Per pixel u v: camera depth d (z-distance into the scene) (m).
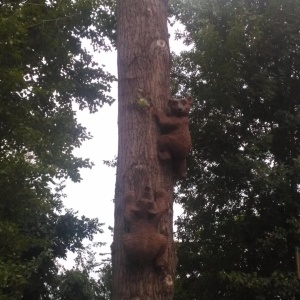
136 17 4.77
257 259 10.68
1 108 7.36
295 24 11.19
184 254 11.34
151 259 3.82
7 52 7.49
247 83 11.16
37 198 7.85
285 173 10.08
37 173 7.60
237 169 10.23
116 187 4.29
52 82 10.38
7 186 7.05
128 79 4.58
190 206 11.27
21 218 8.12
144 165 4.21
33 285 15.72
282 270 10.07
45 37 9.45
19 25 7.54
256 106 11.23
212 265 11.01
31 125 8.36
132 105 4.45
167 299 3.87
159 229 3.99
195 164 11.16
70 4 9.53
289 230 9.96
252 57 11.26
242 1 11.89
